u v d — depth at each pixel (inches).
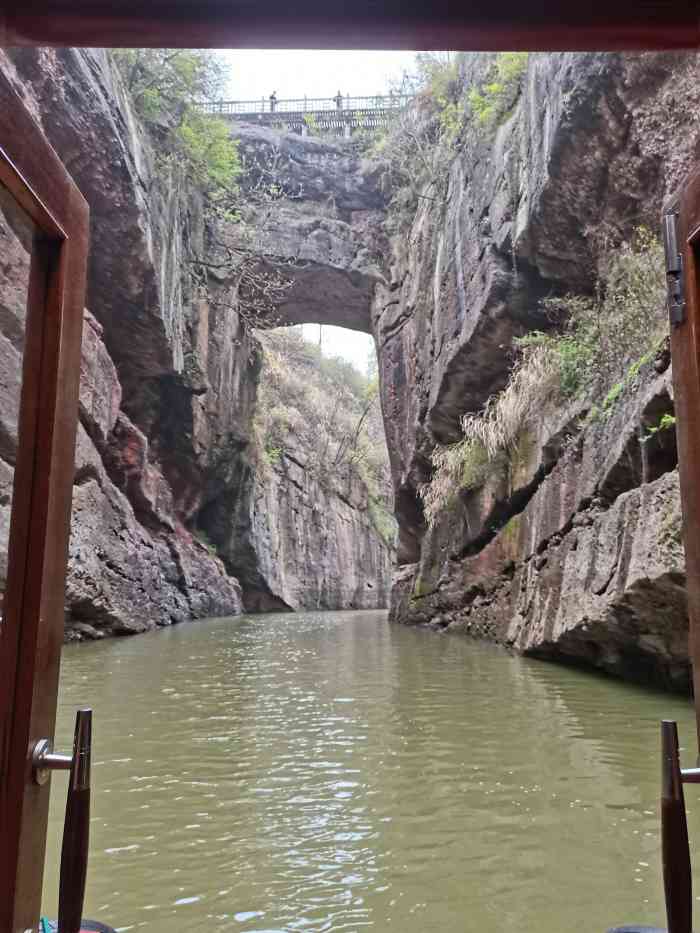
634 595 230.2
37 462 61.1
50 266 63.5
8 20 59.3
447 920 93.5
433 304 596.7
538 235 409.1
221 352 743.7
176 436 698.8
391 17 59.1
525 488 403.9
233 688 260.4
